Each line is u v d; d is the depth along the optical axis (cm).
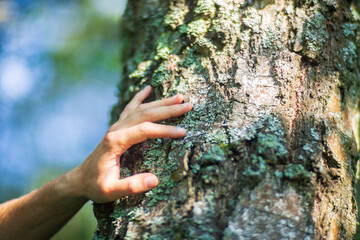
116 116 89
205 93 76
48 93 275
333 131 72
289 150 70
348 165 73
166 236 69
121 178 76
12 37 233
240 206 68
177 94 76
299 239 67
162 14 86
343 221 71
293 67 74
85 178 75
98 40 278
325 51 75
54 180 79
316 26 75
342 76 75
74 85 286
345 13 78
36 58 252
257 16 77
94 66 273
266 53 75
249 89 73
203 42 78
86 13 278
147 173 72
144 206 72
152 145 76
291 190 68
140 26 90
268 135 70
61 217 80
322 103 73
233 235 67
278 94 73
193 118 75
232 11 78
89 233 206
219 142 71
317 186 69
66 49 274
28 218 79
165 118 75
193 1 83
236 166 70
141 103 80
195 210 69
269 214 67
